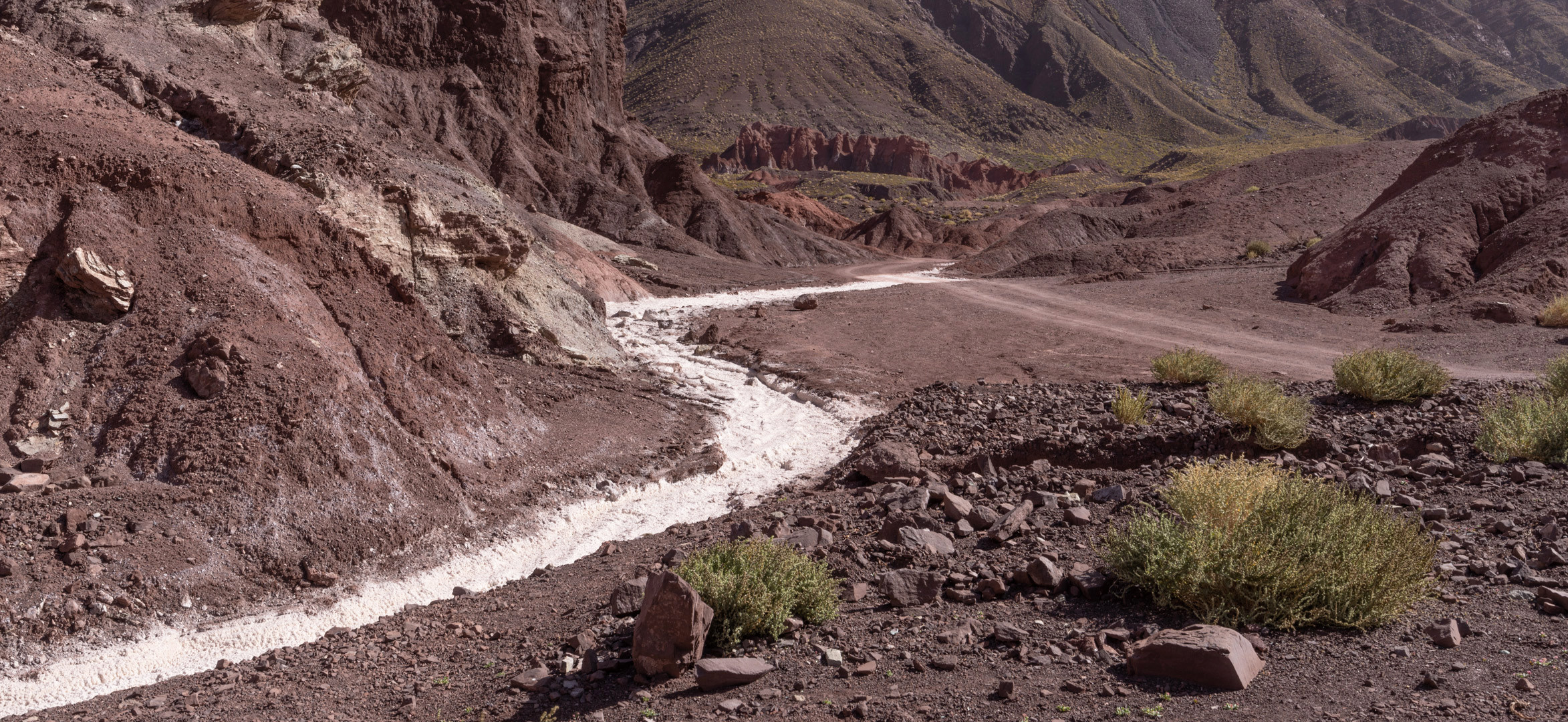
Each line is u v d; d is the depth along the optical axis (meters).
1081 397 17.56
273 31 33.41
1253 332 31.70
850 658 6.04
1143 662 5.32
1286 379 22.80
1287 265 50.97
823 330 34.66
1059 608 6.53
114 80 19.27
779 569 6.74
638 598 7.28
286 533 11.09
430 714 5.99
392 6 73.62
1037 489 10.34
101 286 13.11
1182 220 77.94
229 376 12.46
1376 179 77.25
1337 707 4.68
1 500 10.06
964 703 5.21
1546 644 5.21
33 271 13.30
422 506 12.62
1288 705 4.76
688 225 82.75
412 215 20.19
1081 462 13.62
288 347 13.32
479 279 21.59
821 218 123.25
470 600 9.29
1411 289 34.94
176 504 10.78
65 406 12.00
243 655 9.23
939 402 18.11
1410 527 6.63
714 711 5.41
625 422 18.84
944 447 14.59
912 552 7.89
